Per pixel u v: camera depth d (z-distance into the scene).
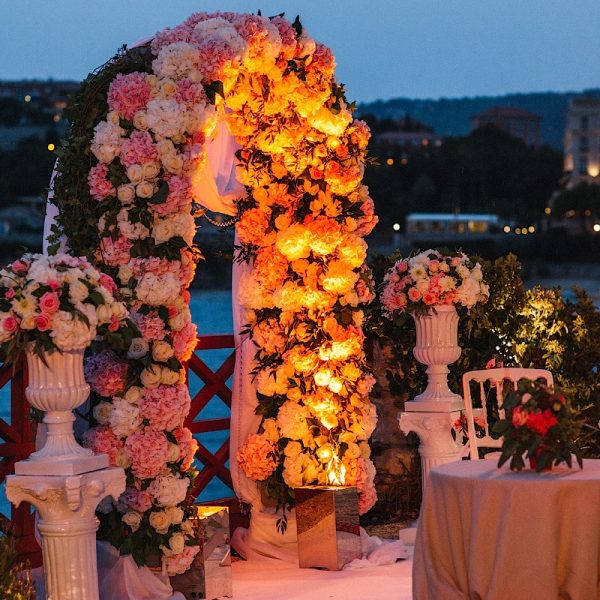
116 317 4.38
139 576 5.00
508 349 7.36
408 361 7.21
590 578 4.02
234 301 6.09
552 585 4.00
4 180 63.97
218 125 5.95
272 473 6.04
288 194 5.88
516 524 4.04
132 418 4.90
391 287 6.48
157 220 4.96
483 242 68.62
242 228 5.91
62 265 4.30
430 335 6.46
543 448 4.21
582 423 4.29
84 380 4.75
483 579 4.12
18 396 5.39
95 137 4.92
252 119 5.73
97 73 5.04
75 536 4.30
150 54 5.09
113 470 4.40
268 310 6.00
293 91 5.70
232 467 6.09
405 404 6.53
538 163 80.44
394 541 6.41
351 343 5.98
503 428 4.29
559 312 7.29
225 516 5.29
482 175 78.56
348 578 5.52
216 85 5.08
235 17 5.34
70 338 4.17
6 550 4.02
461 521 4.24
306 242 5.82
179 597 5.11
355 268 6.14
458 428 6.21
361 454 6.12
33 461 4.25
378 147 75.62
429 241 69.69
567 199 80.50
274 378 5.96
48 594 4.32
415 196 73.31
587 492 4.02
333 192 5.89
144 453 4.91
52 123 67.75
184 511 5.13
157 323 4.94
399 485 7.25
